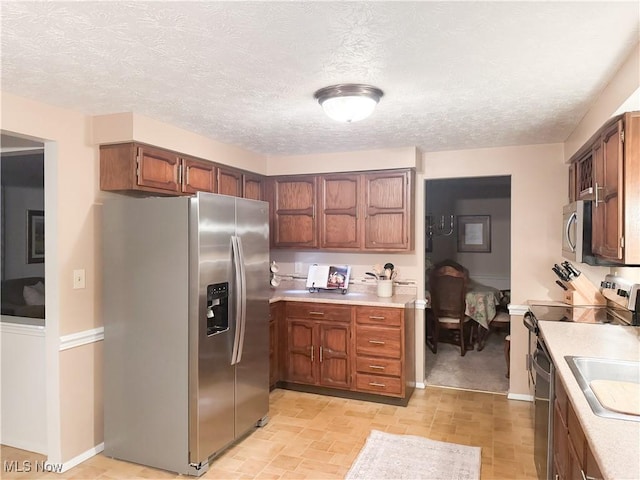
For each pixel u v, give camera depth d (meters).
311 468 2.74
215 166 3.74
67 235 2.79
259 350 3.26
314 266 4.59
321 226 4.36
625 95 1.96
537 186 3.85
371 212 4.17
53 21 1.61
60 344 2.73
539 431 2.48
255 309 3.20
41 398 2.98
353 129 3.28
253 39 1.77
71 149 2.81
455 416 3.54
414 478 2.61
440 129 3.27
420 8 1.52
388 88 2.36
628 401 1.54
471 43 1.80
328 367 3.98
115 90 2.41
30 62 2.01
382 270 4.23
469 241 6.97
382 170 4.11
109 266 2.88
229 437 2.91
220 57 1.95
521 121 3.04
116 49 1.87
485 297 5.41
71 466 2.79
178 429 2.68
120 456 2.87
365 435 3.19
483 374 4.63
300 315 4.09
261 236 3.29
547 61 1.98
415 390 4.17
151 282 2.74
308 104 2.66
